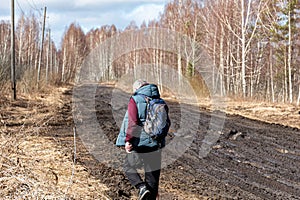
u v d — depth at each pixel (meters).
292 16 35.91
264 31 38.06
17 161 6.40
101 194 6.07
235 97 28.58
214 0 40.62
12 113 14.48
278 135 12.58
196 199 6.22
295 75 40.84
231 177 7.67
